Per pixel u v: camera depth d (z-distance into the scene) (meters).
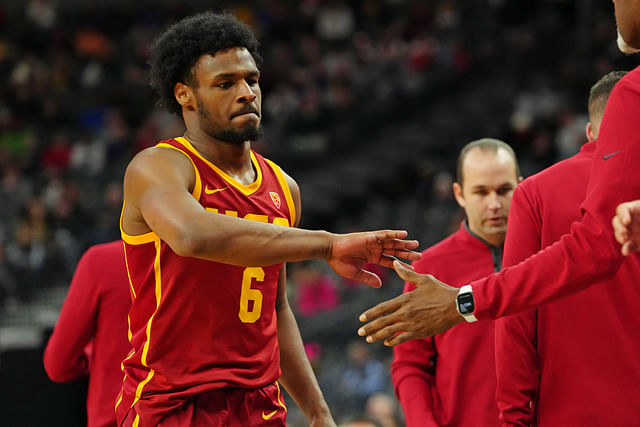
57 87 24.14
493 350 4.52
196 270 3.44
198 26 3.55
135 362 3.55
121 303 4.89
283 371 4.04
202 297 3.45
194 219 3.16
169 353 3.49
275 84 23.83
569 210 3.64
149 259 3.49
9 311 14.51
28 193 19.02
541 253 3.34
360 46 24.95
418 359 4.73
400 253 3.47
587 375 3.53
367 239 3.37
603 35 21.84
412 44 24.14
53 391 6.46
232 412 3.48
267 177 3.78
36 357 6.45
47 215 17.75
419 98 23.25
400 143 22.16
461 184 4.89
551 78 21.80
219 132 3.52
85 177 19.84
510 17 24.69
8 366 6.38
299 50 25.19
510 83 22.66
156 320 3.48
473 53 23.80
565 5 24.31
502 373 3.70
